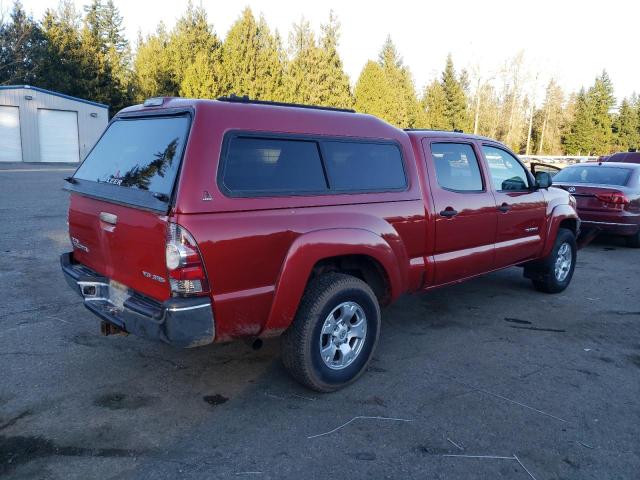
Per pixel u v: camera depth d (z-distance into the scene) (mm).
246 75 34969
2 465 3033
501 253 5734
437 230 4855
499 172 5832
